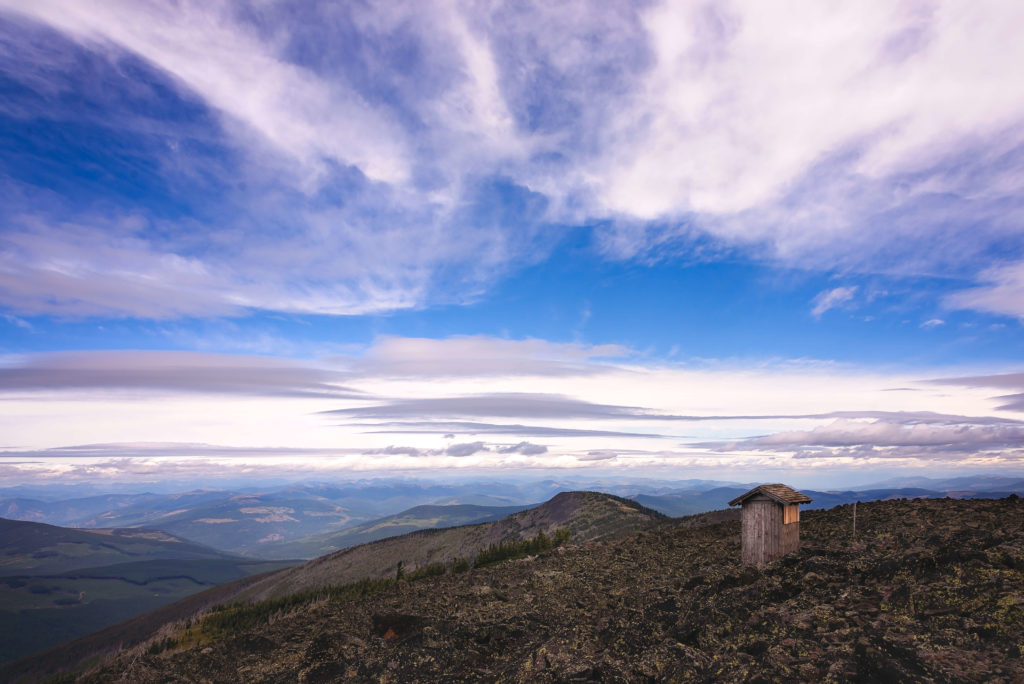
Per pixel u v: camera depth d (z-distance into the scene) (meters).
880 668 9.96
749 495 24.38
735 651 12.77
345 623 25.48
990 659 9.88
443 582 36.12
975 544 17.06
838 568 18.39
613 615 19.61
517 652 16.56
